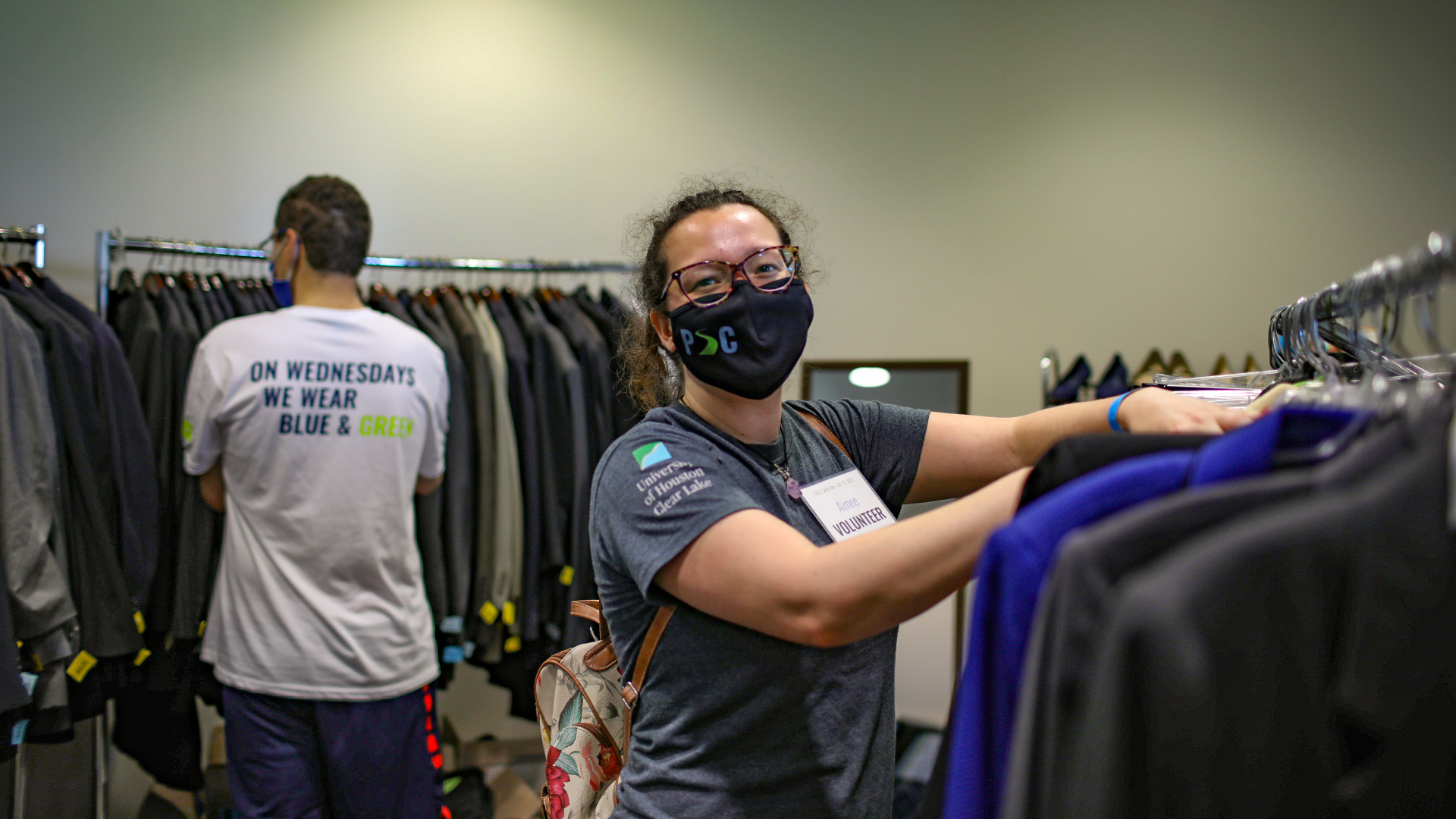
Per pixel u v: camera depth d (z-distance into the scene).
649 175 3.04
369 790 1.79
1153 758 0.47
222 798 2.24
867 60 3.09
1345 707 0.53
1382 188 3.02
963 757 0.60
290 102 2.82
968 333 3.05
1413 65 3.02
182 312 2.14
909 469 1.14
